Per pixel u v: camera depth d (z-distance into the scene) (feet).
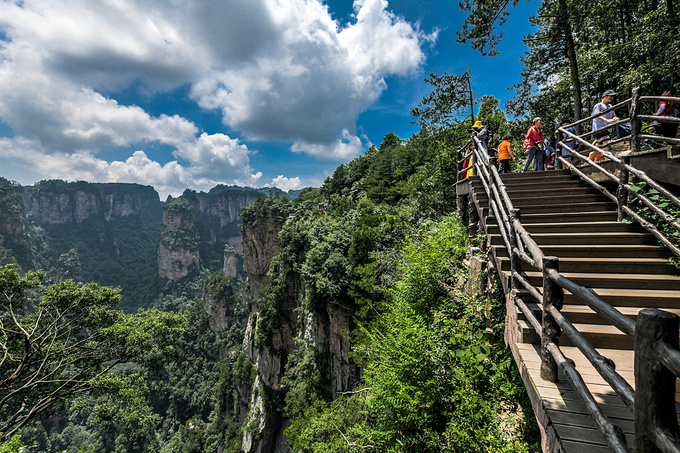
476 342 19.83
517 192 25.48
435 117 83.87
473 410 16.55
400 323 23.65
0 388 42.16
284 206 228.22
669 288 14.24
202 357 274.36
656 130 26.89
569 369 7.93
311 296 99.86
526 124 81.56
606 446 7.51
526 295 13.76
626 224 18.79
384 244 72.79
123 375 51.62
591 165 24.72
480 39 48.55
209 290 302.45
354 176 208.95
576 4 50.88
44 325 51.49
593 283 14.82
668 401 4.15
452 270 28.02
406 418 17.26
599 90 63.26
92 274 571.28
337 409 34.30
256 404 146.41
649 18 46.06
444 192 66.18
